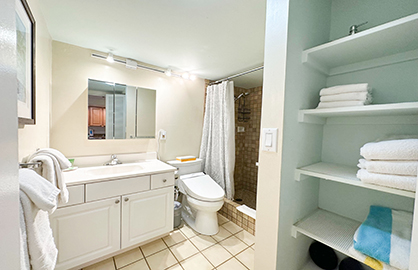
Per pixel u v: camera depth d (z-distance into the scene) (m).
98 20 1.22
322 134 1.04
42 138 1.22
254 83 2.78
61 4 1.06
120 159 1.89
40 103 1.16
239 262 1.43
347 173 0.78
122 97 1.89
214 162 2.43
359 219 0.90
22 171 0.62
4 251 0.26
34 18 0.94
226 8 1.07
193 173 2.24
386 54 0.80
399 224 0.69
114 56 1.80
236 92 3.01
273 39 0.79
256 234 0.86
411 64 0.76
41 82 1.18
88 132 1.71
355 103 0.74
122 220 1.43
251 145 3.08
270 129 0.79
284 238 0.81
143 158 2.05
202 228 1.82
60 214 1.18
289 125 0.79
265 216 0.82
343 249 0.69
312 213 0.98
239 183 3.16
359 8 0.91
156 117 2.14
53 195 0.63
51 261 0.63
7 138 0.27
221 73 2.32
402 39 0.66
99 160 1.76
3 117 0.26
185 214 2.19
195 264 1.40
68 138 1.61
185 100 2.39
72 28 1.33
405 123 0.77
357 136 0.92
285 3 0.74
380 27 0.61
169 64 2.02
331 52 0.80
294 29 0.77
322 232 0.80
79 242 1.25
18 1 0.72
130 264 1.38
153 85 2.10
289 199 0.83
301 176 0.86
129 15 1.16
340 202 0.96
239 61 1.90
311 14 0.88
